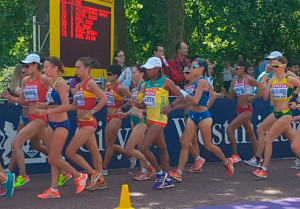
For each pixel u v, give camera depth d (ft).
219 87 102.58
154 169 35.37
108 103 35.47
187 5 102.53
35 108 31.17
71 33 49.29
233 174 37.17
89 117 29.76
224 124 42.45
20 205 28.14
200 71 33.81
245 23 100.89
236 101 42.65
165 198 29.58
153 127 31.32
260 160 39.11
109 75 35.06
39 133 31.91
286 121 34.68
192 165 41.19
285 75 34.40
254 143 41.09
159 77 31.45
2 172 28.25
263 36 102.63
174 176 34.06
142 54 105.40
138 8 99.81
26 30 102.17
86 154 38.24
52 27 46.83
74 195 30.58
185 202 28.53
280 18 100.89
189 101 33.04
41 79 30.91
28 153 36.83
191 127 34.12
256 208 27.02
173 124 41.09
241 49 102.42
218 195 30.27
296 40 103.19
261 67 65.21
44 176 36.76
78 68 29.94
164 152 32.37
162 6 98.99
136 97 35.09
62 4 47.93
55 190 29.91
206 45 105.70
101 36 54.54
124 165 39.88
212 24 101.91
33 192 31.53
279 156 44.47
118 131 36.52
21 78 36.65
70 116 37.24
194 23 103.65
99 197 29.99
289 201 28.58
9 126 36.04
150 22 100.99
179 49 42.09
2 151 35.94
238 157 40.47
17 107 36.22
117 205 27.99
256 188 32.22
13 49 106.83
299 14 101.76
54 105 29.43
